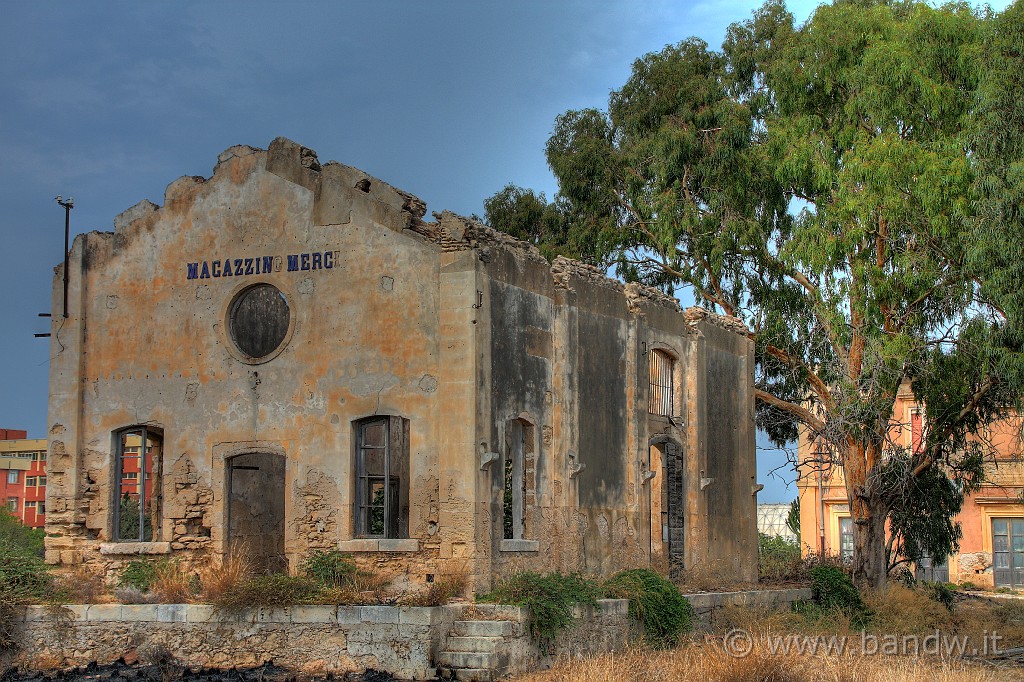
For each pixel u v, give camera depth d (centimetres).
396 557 2088
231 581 1989
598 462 2491
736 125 3734
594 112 4203
